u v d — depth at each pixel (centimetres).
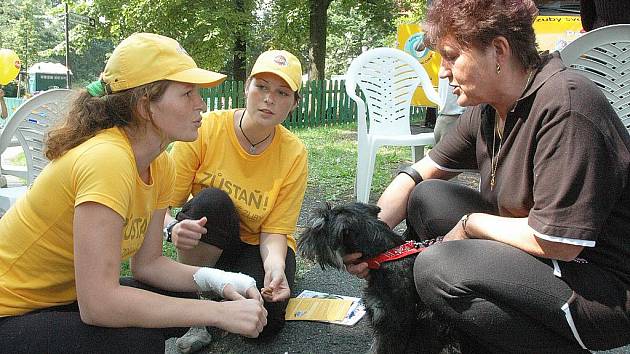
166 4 1711
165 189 226
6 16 4900
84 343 183
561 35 524
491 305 200
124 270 339
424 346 247
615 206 191
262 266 286
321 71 1770
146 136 195
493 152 231
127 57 186
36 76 3181
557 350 203
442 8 207
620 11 341
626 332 193
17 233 190
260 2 1925
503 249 203
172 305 189
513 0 198
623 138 186
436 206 263
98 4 1947
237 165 295
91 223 174
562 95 188
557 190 183
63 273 193
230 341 285
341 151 860
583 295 190
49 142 189
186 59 193
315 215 267
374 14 2008
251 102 282
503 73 202
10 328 185
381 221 258
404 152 835
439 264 210
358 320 300
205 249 284
